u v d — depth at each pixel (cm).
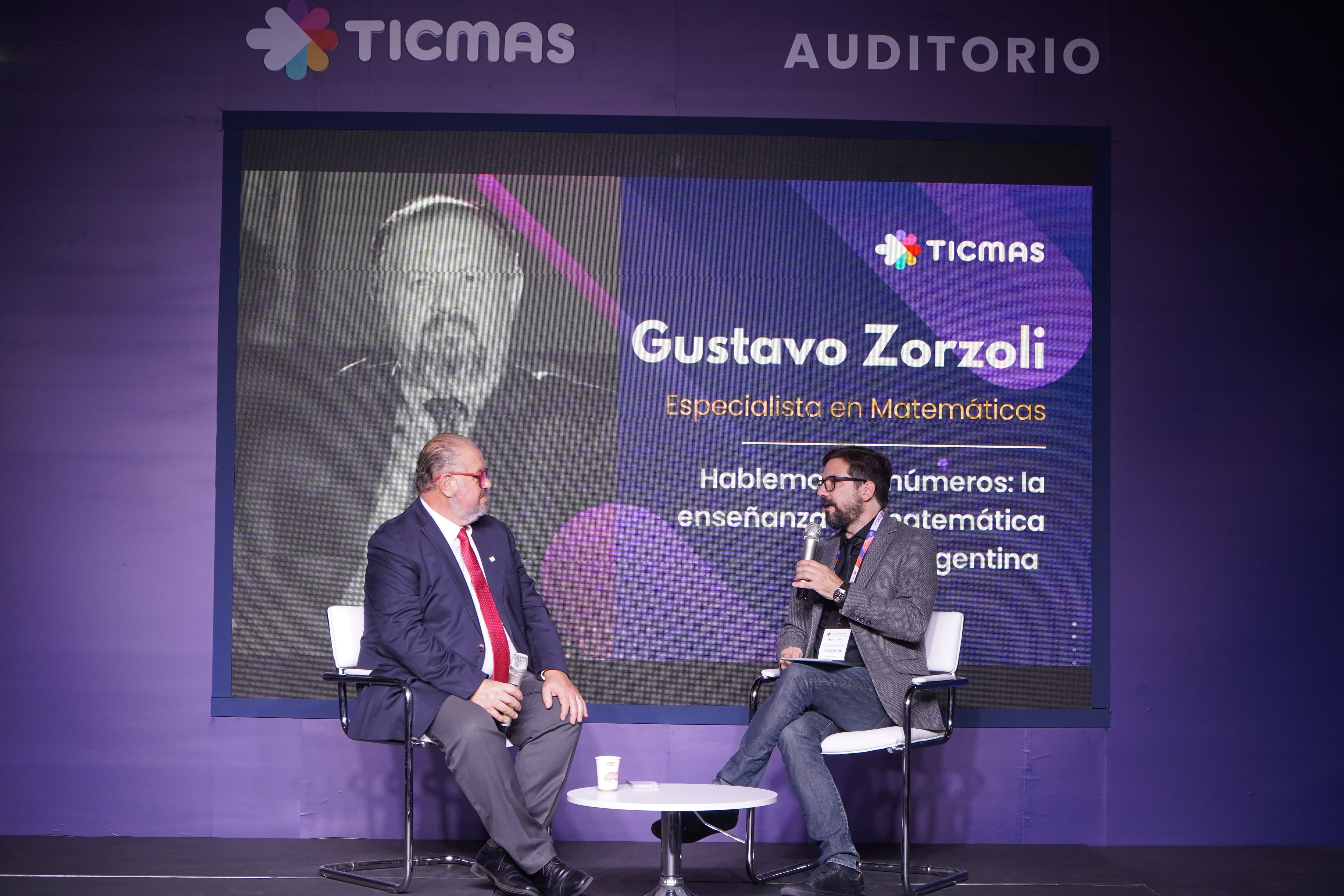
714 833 352
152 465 409
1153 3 425
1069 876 363
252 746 404
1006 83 424
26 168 414
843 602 351
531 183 417
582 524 410
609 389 413
